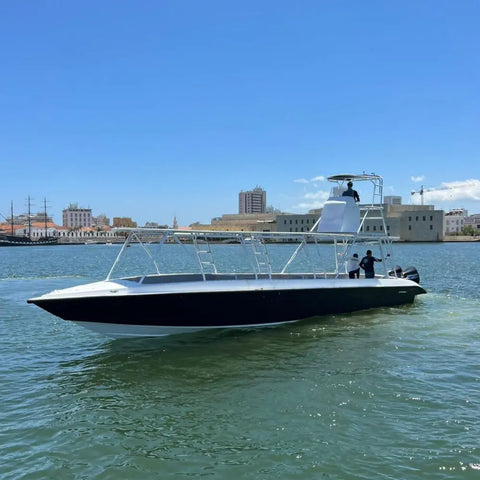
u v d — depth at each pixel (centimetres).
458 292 2878
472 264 5778
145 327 1527
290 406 1017
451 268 5072
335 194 2181
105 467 784
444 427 909
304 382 1163
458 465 773
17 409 1027
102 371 1270
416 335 1645
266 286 1678
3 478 753
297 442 858
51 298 1373
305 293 1794
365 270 2134
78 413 1000
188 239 1881
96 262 7356
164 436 891
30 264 6956
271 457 809
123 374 1241
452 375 1215
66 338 1678
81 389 1141
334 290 1888
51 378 1229
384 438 869
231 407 1016
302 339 1580
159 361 1344
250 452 827
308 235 1839
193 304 1536
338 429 905
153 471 771
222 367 1287
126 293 1438
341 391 1101
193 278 1698
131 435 896
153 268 5481
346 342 1545
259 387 1132
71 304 1391
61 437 892
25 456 823
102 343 1583
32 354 1470
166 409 1012
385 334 1656
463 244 16750
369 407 1009
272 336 1617
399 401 1040
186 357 1378
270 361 1337
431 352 1434
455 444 843
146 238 1841
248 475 755
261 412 988
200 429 916
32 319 2062
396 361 1338
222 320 1623
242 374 1228
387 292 2122
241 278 1844
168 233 1576
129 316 1473
